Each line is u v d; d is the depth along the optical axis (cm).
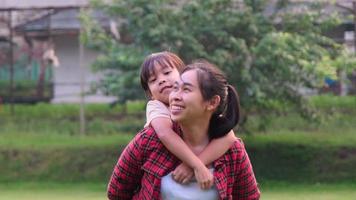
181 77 416
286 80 2002
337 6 2373
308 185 1936
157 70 454
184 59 1969
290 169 2055
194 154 416
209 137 427
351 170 2034
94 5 2045
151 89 455
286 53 1931
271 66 1958
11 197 1741
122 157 432
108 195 445
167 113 433
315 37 2027
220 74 420
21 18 2986
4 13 3034
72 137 2378
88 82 2628
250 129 2255
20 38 3183
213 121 425
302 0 2092
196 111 413
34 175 2105
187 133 423
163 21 2002
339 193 1762
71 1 3028
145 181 423
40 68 3072
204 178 409
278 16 2058
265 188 1888
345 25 2408
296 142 2212
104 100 2962
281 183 1964
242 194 439
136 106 2728
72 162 2133
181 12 1998
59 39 2934
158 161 419
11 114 2662
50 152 2191
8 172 2128
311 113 2102
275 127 2375
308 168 2058
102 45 2041
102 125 2486
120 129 2353
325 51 2008
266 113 2231
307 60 1962
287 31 2058
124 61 1953
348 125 2397
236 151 427
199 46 1952
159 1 1991
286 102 2077
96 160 2130
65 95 2720
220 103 421
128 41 2186
